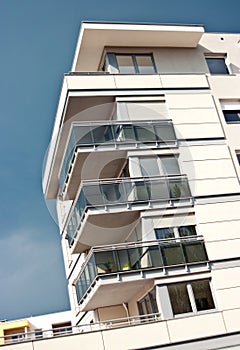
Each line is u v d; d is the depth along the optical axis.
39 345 12.30
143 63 18.62
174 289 14.24
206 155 16.67
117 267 14.20
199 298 14.32
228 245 15.20
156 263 14.38
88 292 15.53
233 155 16.98
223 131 17.38
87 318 19.77
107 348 12.70
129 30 17.83
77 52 18.56
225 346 13.60
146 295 15.32
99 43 18.16
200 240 15.10
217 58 19.83
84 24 17.47
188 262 14.61
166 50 19.11
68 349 12.43
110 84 17.23
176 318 13.61
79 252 18.70
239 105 18.48
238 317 14.15
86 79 17.08
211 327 13.77
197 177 16.20
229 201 15.98
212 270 14.67
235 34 20.34
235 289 14.56
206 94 18.00
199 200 15.80
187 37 18.77
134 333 13.07
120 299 16.58
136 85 17.48
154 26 18.16
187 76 18.22
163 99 17.50
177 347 13.22
